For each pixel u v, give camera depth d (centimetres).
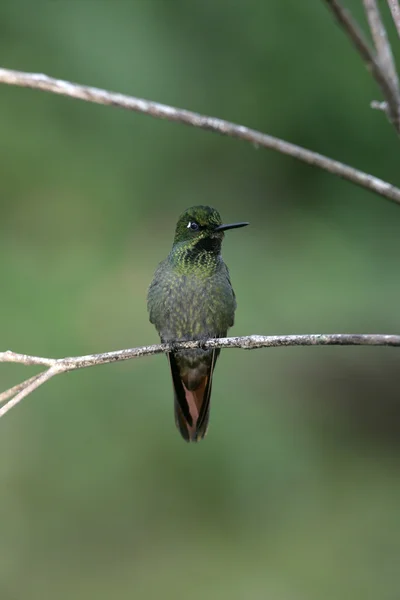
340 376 1341
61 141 1363
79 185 1353
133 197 1391
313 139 1462
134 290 1261
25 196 1340
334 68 1416
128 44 1353
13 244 1282
